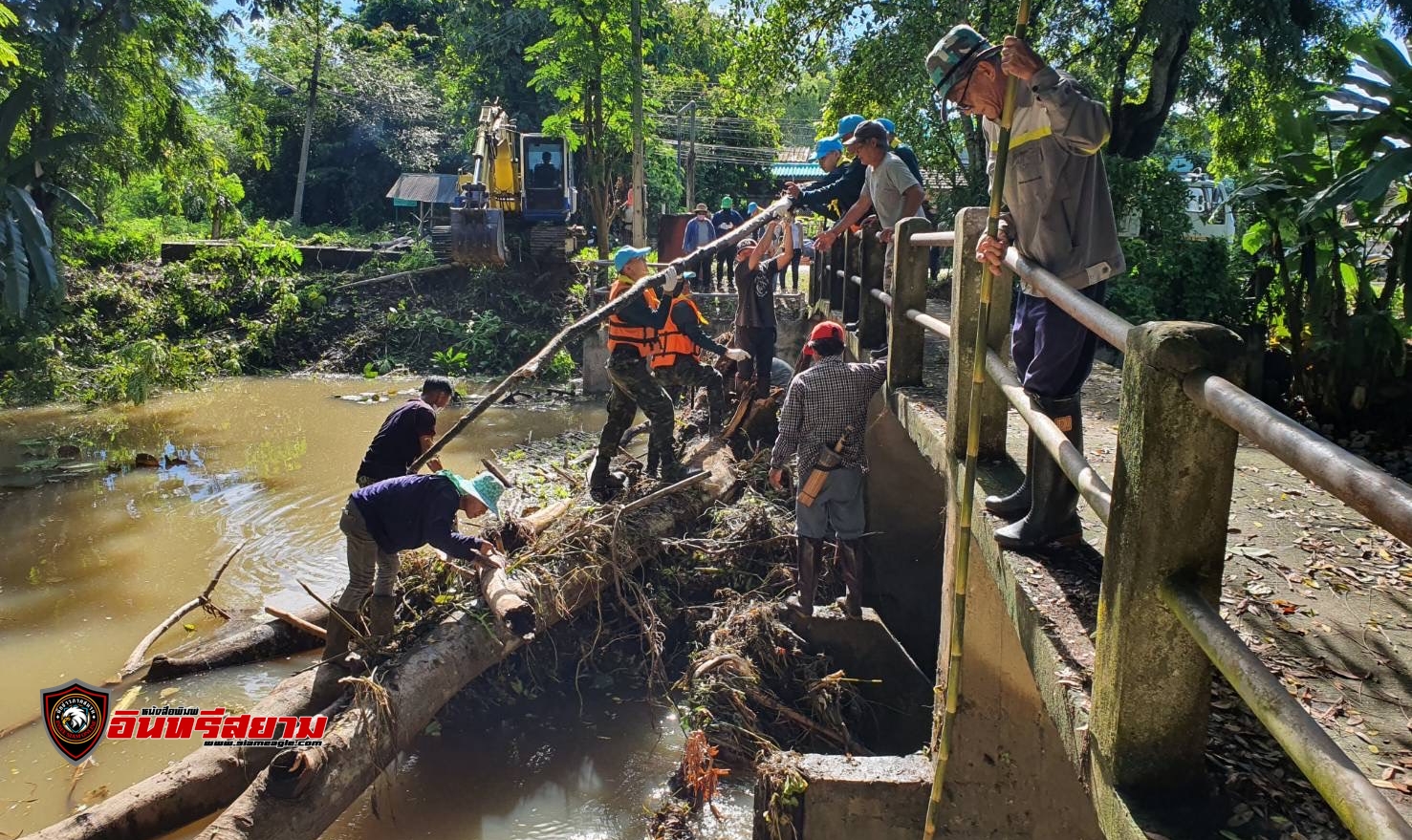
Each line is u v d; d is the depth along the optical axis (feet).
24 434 40.24
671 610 22.18
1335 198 19.24
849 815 14.34
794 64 51.98
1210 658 5.98
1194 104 45.39
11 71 50.55
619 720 19.53
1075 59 44.96
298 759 13.85
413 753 18.15
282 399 47.88
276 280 59.62
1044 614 9.06
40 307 52.80
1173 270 31.91
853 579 19.93
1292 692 8.45
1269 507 13.03
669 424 25.32
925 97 45.75
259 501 30.91
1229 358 6.34
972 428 8.39
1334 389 20.59
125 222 80.64
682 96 100.12
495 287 58.90
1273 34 38.58
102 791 16.19
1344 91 21.44
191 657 19.75
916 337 17.97
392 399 47.80
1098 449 15.39
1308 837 6.49
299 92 113.50
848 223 22.21
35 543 27.14
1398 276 21.15
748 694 18.53
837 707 18.93
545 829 16.01
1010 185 9.81
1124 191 40.83
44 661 20.45
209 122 102.89
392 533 17.37
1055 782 13.92
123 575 24.88
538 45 65.00
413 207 115.34
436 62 126.62
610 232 76.89
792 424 19.39
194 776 14.65
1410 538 3.91
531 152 59.21
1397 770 7.23
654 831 15.89
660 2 66.13
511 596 18.29
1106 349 27.22
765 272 28.48
